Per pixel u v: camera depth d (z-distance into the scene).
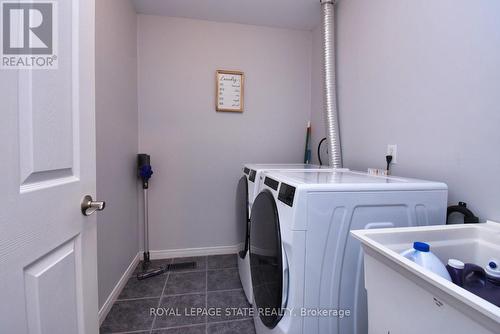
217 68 2.33
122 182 1.82
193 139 2.33
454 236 0.79
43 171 0.62
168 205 2.33
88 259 0.83
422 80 1.17
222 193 2.41
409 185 0.94
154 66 2.23
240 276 1.90
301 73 2.48
